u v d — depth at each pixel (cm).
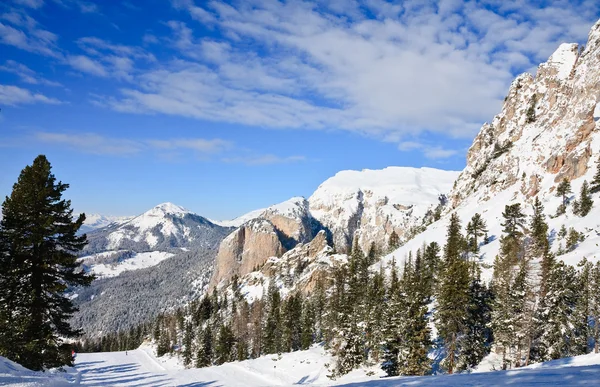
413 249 14212
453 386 1527
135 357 12950
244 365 7894
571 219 9812
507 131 18712
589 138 12188
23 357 2617
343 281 11038
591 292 4812
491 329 5578
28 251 2755
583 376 1395
